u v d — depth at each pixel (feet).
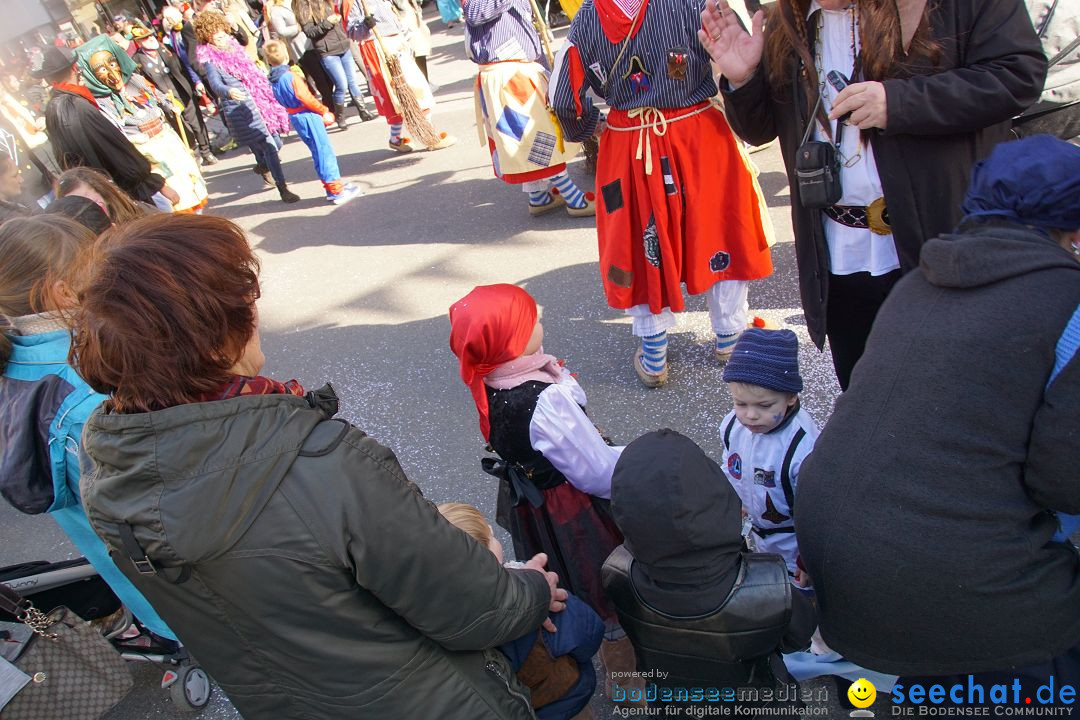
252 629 3.64
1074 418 4.04
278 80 19.80
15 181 12.75
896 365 4.61
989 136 6.60
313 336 14.84
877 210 6.89
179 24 28.66
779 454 6.33
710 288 10.19
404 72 21.81
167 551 3.37
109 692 6.75
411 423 11.68
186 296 3.43
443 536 3.79
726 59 7.25
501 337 5.93
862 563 4.65
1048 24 8.25
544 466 6.20
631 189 9.42
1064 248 4.60
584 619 5.53
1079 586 4.70
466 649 4.07
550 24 29.96
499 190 19.44
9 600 6.42
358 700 3.84
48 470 6.07
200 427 3.41
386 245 17.98
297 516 3.46
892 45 6.07
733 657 5.01
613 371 11.55
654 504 4.57
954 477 4.38
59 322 6.03
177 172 19.22
